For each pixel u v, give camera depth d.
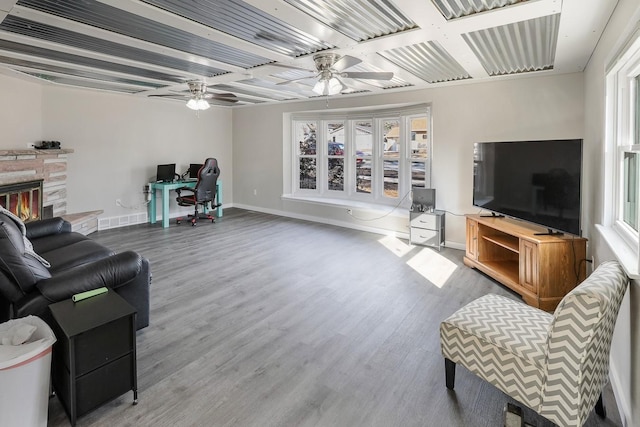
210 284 3.57
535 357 1.61
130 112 6.11
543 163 3.25
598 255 2.78
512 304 2.09
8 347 1.57
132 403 1.88
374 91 5.32
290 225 6.37
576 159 2.94
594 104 3.08
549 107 4.05
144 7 2.25
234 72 4.02
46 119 5.09
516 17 2.36
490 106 4.46
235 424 1.75
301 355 2.35
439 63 3.59
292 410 1.85
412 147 5.69
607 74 2.49
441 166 4.96
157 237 5.44
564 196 3.05
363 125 6.32
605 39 2.55
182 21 2.47
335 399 1.93
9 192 4.14
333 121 6.63
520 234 3.23
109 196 5.94
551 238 3.05
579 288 1.51
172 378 2.10
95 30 2.67
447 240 4.99
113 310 1.87
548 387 1.55
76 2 2.20
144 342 2.48
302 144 7.06
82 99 5.48
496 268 3.69
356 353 2.38
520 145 3.51
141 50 3.22
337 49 3.07
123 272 2.31
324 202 6.48
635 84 2.33
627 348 1.78
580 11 2.25
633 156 2.23
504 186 3.75
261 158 7.40
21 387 1.52
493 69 3.88
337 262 4.31
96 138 5.70
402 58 3.41
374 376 2.13
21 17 2.44
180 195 6.81
